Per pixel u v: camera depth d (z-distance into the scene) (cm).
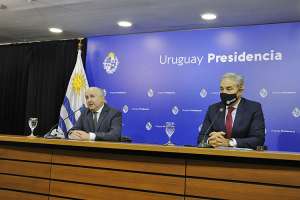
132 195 263
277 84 495
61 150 296
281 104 491
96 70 618
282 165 220
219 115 353
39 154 306
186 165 247
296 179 216
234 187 231
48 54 675
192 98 546
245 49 519
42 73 678
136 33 600
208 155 240
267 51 505
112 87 602
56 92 661
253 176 227
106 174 274
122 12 511
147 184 259
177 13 502
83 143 274
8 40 703
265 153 216
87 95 388
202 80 542
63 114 586
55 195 294
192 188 244
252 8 468
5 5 507
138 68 587
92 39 628
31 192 306
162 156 255
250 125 342
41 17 552
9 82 712
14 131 704
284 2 443
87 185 281
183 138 546
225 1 450
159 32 579
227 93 354
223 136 309
